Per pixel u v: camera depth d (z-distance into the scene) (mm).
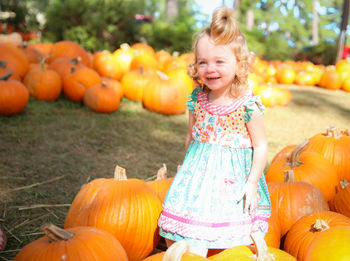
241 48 2252
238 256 1890
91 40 13547
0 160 4340
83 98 7000
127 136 5684
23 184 3787
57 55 8898
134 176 4219
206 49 2256
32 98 6934
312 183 3135
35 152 4691
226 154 2342
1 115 5859
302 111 8391
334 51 18797
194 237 2195
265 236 2535
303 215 2646
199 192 2279
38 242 1995
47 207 3361
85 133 5590
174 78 7273
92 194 2465
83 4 13578
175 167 4605
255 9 36625
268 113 8008
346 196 2857
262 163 2322
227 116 2350
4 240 2680
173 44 14688
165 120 6793
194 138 2479
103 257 1949
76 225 2393
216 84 2293
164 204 2385
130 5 14703
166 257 1654
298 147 3301
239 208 2256
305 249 2229
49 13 13969
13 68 7199
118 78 9016
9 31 16734
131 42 14812
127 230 2361
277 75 12969
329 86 11867
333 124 7297
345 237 1928
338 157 3666
